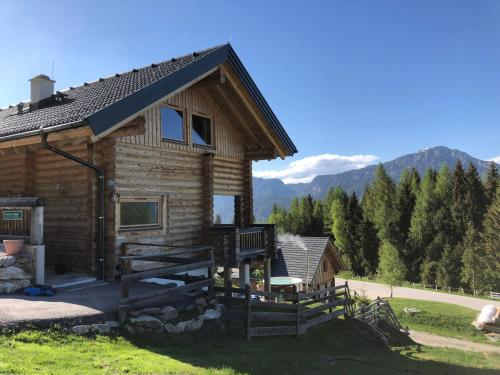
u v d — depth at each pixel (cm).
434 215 5809
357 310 1728
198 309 893
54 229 1141
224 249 1257
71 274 1073
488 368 1418
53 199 1148
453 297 4150
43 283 918
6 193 1231
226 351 776
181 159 1300
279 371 707
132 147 1132
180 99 1294
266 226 1451
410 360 1291
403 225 6128
